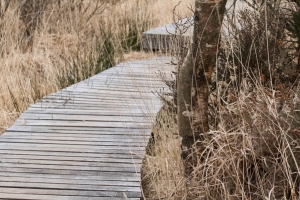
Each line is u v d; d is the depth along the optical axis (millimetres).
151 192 3691
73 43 7703
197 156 3160
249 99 3393
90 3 8750
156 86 5516
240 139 3215
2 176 3463
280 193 3068
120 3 9391
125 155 3803
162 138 4152
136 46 8125
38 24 7984
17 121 4504
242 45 3982
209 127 3584
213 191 3193
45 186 3332
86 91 5414
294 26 4039
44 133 4234
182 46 3951
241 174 3166
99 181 3402
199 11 2922
